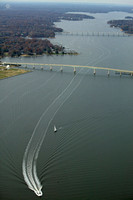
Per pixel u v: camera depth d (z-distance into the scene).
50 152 140.62
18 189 114.69
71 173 126.06
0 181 118.81
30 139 152.25
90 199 112.00
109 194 115.25
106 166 132.25
